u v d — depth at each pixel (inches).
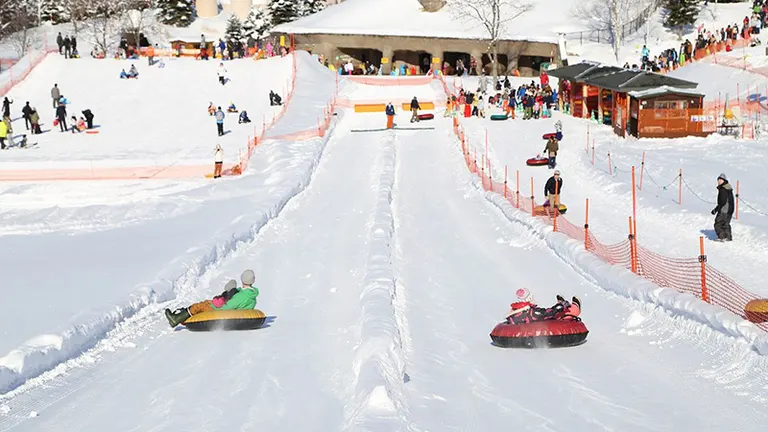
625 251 858.1
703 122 1712.6
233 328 631.2
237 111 2268.7
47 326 610.9
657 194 1230.3
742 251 852.6
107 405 467.2
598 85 1887.3
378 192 1323.8
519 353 561.3
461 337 612.4
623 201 1199.6
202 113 2266.2
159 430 426.9
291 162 1594.5
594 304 690.8
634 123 1742.1
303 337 612.4
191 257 849.5
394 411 434.6
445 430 426.0
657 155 1539.1
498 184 1382.9
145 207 1318.9
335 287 797.2
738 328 516.1
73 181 1553.9
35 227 1182.9
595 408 449.4
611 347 562.9
